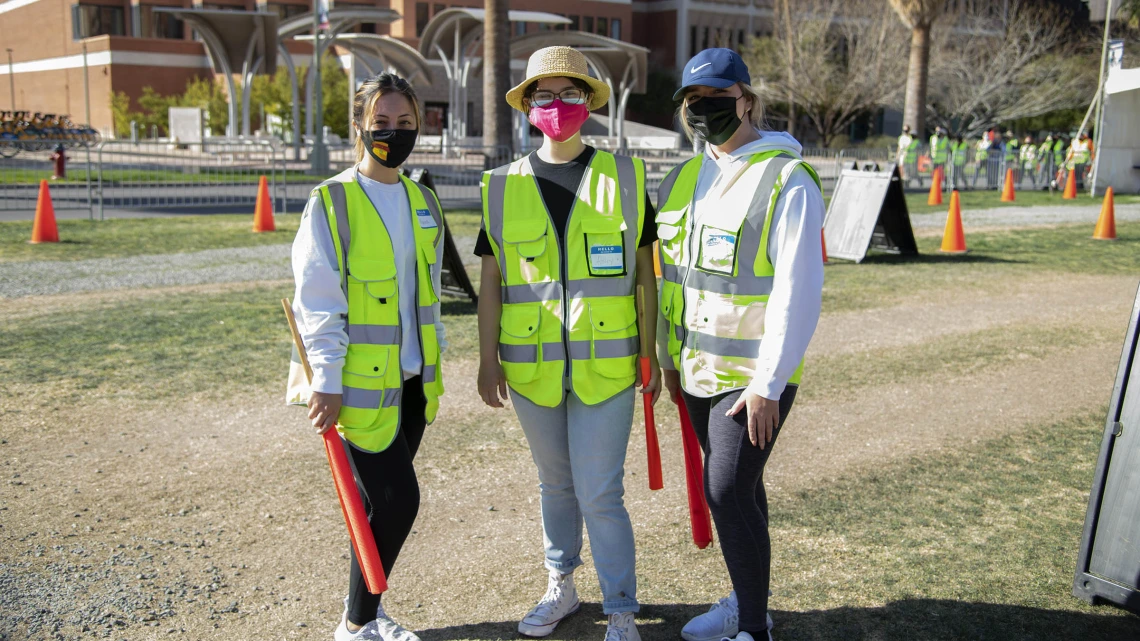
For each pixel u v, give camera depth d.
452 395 5.89
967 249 12.80
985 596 3.36
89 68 47.69
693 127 2.88
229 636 3.11
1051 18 37.62
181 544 3.76
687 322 2.93
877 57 34.88
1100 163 23.48
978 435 5.25
